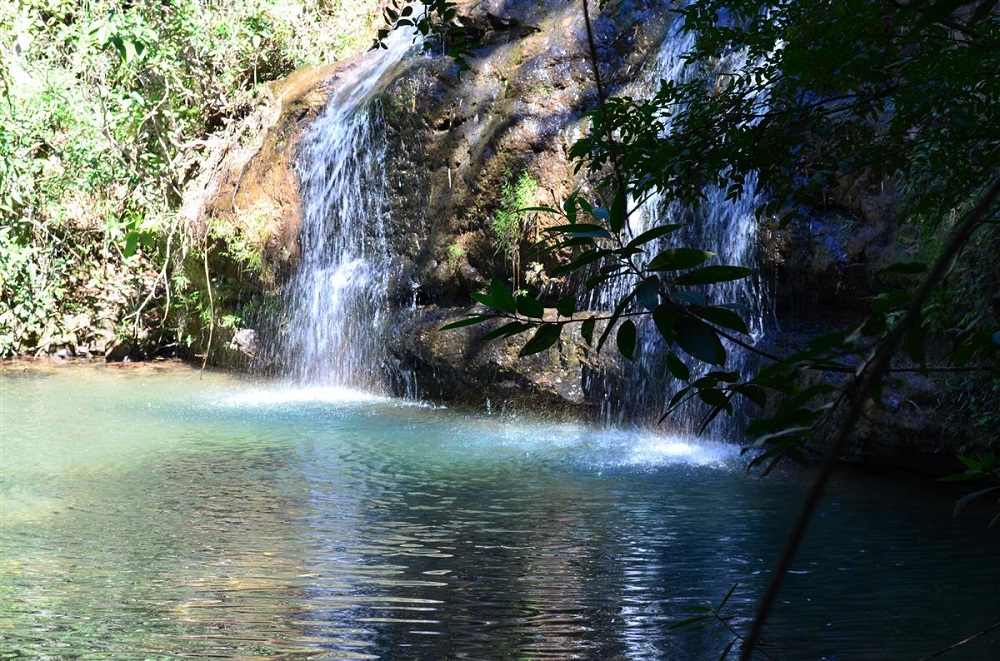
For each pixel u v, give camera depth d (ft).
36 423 36.58
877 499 26.02
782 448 5.46
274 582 19.45
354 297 44.06
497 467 30.17
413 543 22.33
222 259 48.60
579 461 30.89
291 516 24.73
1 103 51.62
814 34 10.17
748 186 33.22
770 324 33.09
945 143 10.71
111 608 17.75
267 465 30.37
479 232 40.42
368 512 25.05
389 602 18.17
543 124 39.22
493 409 39.24
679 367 6.04
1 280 52.65
